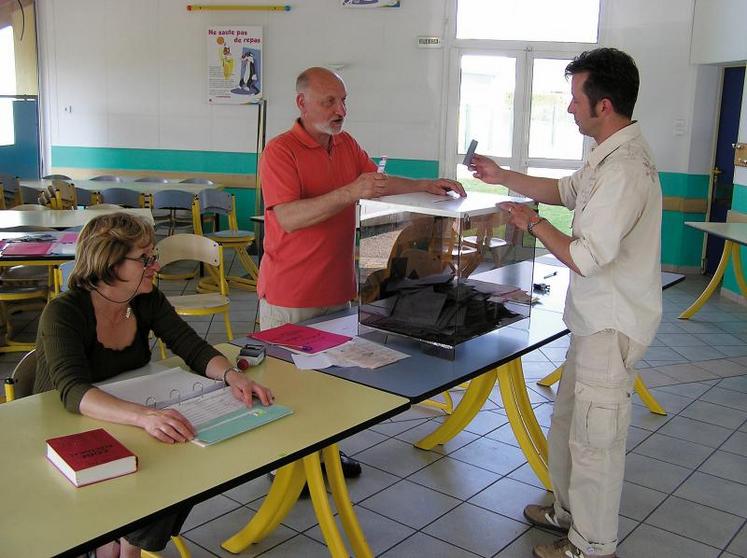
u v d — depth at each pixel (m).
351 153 2.94
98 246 2.04
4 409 1.89
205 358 2.16
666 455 3.43
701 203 7.48
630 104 2.21
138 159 8.50
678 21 7.23
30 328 5.09
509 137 7.94
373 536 2.67
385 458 3.32
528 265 2.72
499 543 2.65
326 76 2.69
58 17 8.33
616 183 2.12
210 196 6.62
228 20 8.05
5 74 8.50
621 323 2.23
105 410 1.82
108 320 2.13
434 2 7.72
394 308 2.47
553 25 7.70
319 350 2.40
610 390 2.27
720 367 4.75
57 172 8.66
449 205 2.37
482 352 2.46
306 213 2.57
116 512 1.41
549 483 3.00
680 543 2.70
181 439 1.72
